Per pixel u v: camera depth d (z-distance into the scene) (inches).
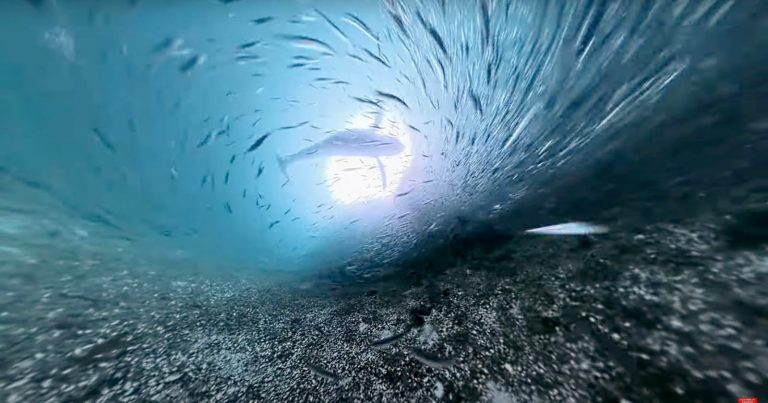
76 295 93.0
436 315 74.0
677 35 97.8
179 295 104.7
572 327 56.9
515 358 55.7
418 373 59.3
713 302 49.2
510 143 132.0
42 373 64.0
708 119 79.8
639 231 69.3
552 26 126.0
